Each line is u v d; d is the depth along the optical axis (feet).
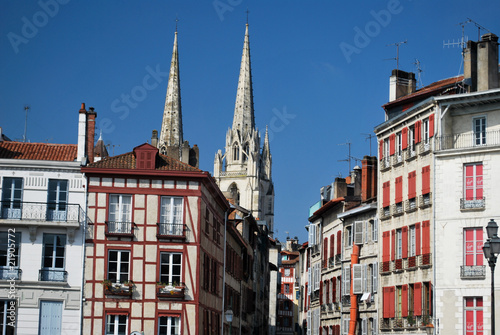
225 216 211.61
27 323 166.40
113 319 168.55
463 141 178.70
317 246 266.98
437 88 191.01
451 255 173.88
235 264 237.45
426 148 183.93
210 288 188.24
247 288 269.23
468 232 173.68
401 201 194.29
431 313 175.63
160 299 169.89
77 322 167.53
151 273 170.71
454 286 172.24
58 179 172.45
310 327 272.51
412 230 189.06
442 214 176.55
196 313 170.19
